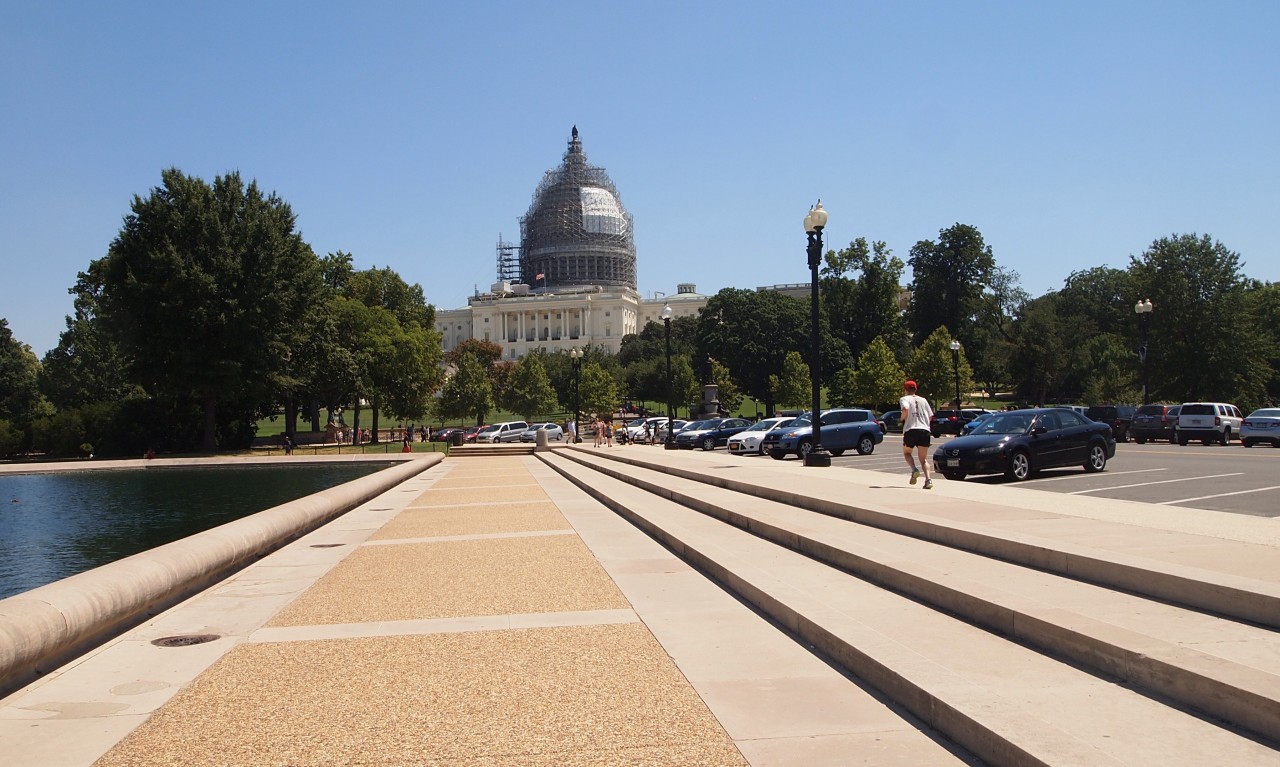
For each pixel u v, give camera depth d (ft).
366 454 185.47
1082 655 19.08
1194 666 16.34
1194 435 130.11
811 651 23.49
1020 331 283.59
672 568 37.42
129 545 71.26
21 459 212.84
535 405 325.42
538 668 22.68
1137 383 204.85
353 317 257.34
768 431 120.78
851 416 120.16
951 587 24.56
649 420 214.28
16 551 68.49
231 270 197.47
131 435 214.28
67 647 24.66
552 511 63.72
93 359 271.08
